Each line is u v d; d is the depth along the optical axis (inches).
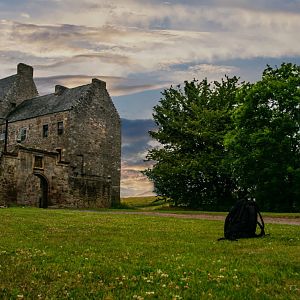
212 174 2277.3
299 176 1808.6
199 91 2500.0
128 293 295.0
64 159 2331.4
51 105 2554.1
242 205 643.5
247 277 344.2
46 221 936.3
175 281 329.4
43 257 435.8
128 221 989.2
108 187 2281.0
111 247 518.6
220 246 536.1
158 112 2475.4
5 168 1808.6
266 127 1926.7
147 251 486.3
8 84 2883.9
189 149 2380.7
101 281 329.7
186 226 862.5
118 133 2625.5
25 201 1881.2
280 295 290.2
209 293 292.7
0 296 285.7
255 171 1966.0
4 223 866.1
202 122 2313.0
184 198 2385.6
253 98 2004.2
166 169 2251.5
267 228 821.2
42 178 1962.4
